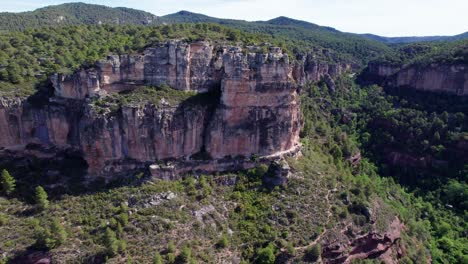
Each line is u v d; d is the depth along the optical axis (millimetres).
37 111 79312
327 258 68438
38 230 59062
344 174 89125
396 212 89000
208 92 81812
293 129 87375
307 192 77500
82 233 61281
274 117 81375
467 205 108062
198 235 65625
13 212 64750
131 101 73000
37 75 84438
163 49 77188
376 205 83688
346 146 116250
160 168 73500
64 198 68625
